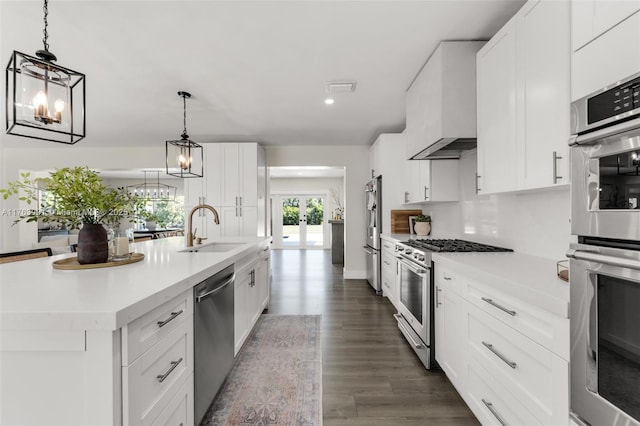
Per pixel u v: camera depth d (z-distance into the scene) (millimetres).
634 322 847
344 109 3639
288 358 2549
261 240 3416
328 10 1860
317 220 10719
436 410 1866
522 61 1599
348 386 2127
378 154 4656
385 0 1777
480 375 1630
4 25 1955
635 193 851
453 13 1893
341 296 4449
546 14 1416
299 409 1881
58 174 1615
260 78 2787
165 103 3404
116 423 964
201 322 1592
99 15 1878
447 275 2045
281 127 4398
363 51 2330
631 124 843
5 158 5480
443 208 3623
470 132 2178
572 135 1079
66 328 925
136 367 1043
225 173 4969
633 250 867
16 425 957
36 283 1284
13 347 950
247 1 1774
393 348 2736
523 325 1284
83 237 1667
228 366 2023
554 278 1383
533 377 1230
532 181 1525
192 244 2814
